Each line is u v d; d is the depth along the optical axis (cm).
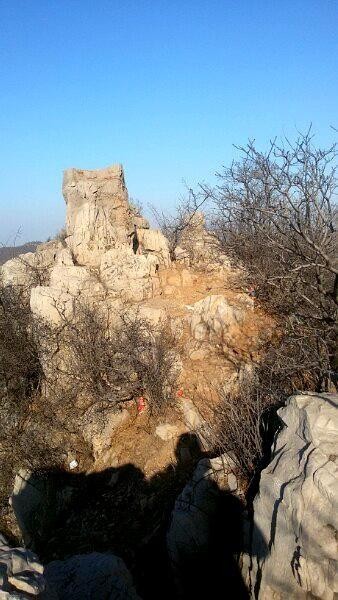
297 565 372
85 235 992
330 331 672
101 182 1096
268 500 419
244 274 1002
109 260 946
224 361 790
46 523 728
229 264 1052
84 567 503
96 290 909
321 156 756
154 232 1109
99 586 476
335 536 358
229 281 1009
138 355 793
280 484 408
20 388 981
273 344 802
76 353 855
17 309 1053
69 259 971
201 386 752
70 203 1076
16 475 855
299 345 698
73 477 776
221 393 702
